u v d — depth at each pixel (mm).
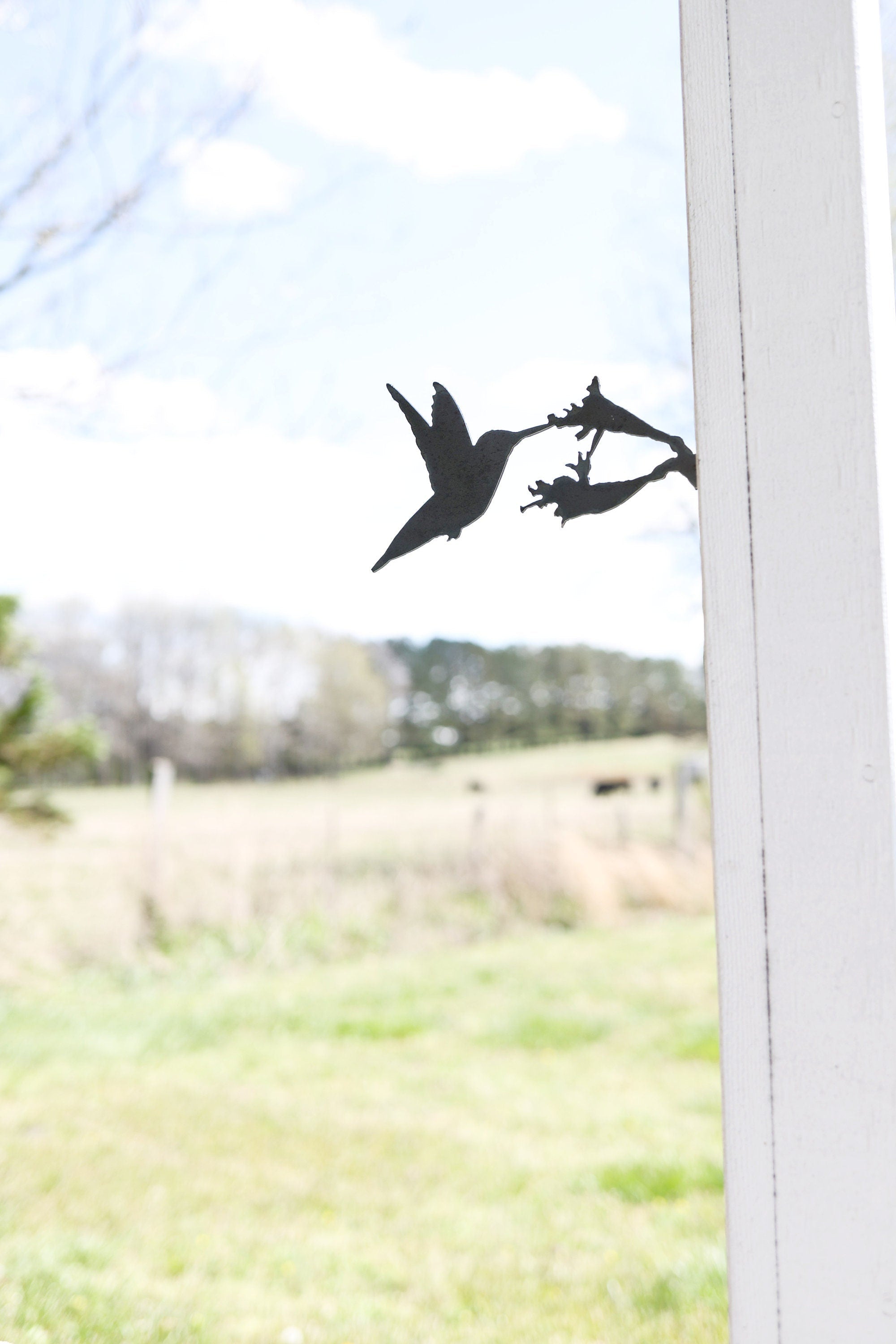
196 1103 4883
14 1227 3295
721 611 654
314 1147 4234
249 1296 2871
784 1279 608
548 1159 4051
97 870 8500
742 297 651
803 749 621
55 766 8180
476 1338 2617
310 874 9211
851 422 612
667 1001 6746
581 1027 6219
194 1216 3477
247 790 16828
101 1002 7031
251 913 8609
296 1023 6547
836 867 607
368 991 7344
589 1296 2854
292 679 21516
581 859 9836
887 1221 580
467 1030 6336
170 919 8297
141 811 12023
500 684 21328
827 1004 605
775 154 643
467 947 8695
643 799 12695
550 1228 3363
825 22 626
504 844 10141
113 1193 3670
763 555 639
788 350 635
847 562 611
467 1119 4625
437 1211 3539
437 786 17375
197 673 21344
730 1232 629
